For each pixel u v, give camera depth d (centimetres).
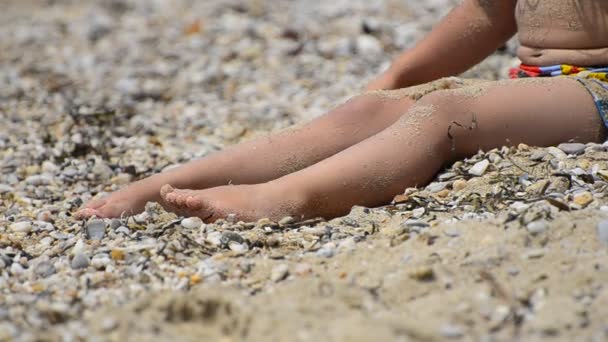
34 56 1783
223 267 665
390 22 1744
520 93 802
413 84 941
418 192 778
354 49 1599
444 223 694
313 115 1255
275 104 1342
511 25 920
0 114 1333
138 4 2191
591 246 632
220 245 711
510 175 770
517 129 802
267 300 597
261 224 752
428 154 788
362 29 1694
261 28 1791
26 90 1500
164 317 581
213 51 1681
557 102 798
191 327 575
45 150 1105
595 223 655
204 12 2002
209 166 821
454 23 927
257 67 1562
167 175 818
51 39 1922
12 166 1045
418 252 653
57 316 596
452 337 542
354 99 852
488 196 741
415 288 605
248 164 823
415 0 1889
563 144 801
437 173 807
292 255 688
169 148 1129
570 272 599
